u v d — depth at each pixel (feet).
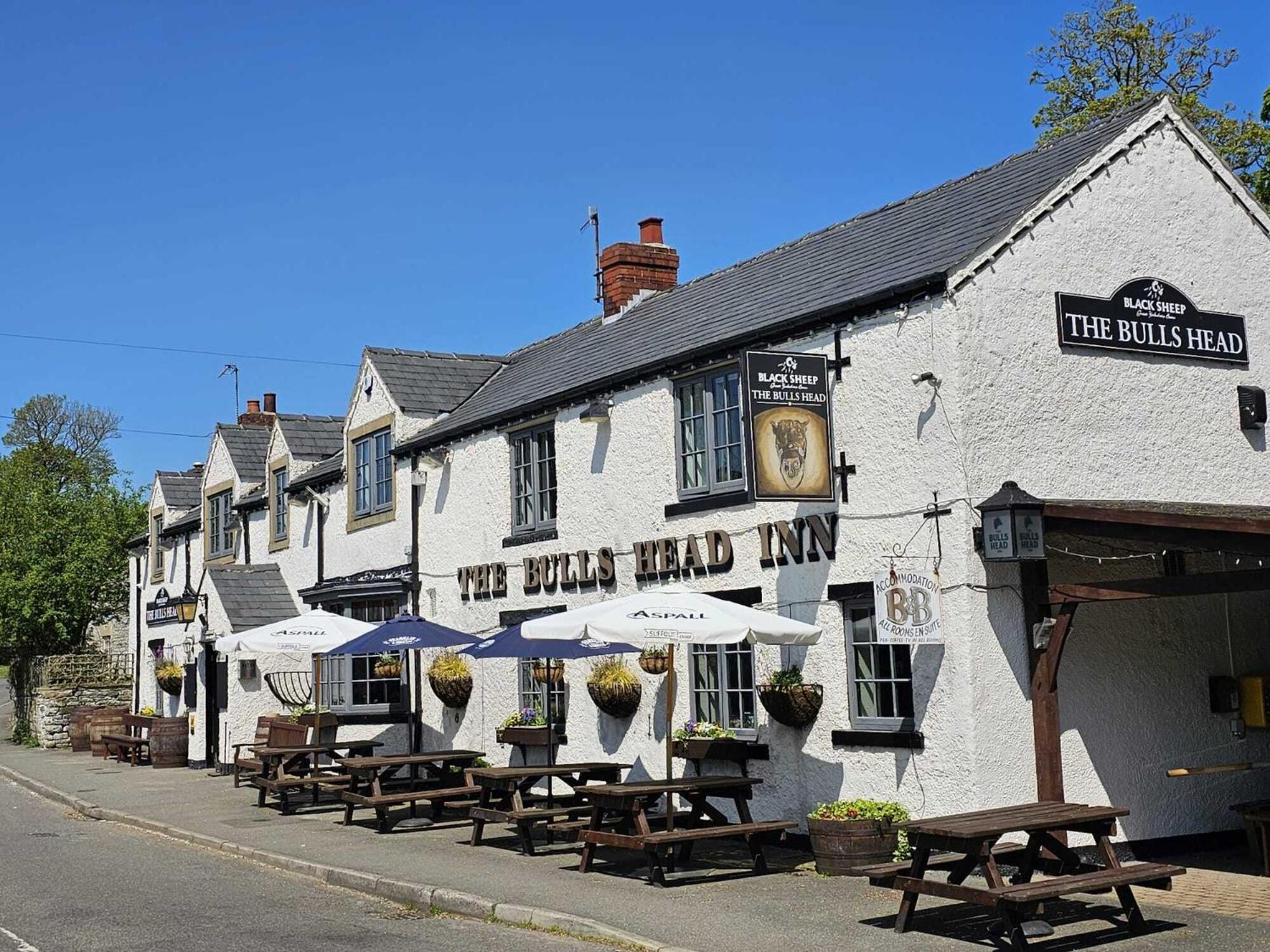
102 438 254.27
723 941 30.35
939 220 46.70
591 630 39.27
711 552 47.78
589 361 60.13
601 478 54.95
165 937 32.76
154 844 52.03
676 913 33.63
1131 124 43.47
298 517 84.94
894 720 40.55
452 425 67.00
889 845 38.70
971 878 37.45
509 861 43.60
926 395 39.58
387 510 73.15
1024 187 43.70
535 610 58.95
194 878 42.86
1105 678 40.06
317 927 34.01
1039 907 32.14
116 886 41.06
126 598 127.34
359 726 72.54
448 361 76.74
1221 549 33.53
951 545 38.40
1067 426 40.47
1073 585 37.55
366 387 75.66
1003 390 39.37
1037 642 38.17
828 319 43.04
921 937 30.53
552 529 58.85
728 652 48.08
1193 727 41.60
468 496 65.46
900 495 40.29
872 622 42.04
